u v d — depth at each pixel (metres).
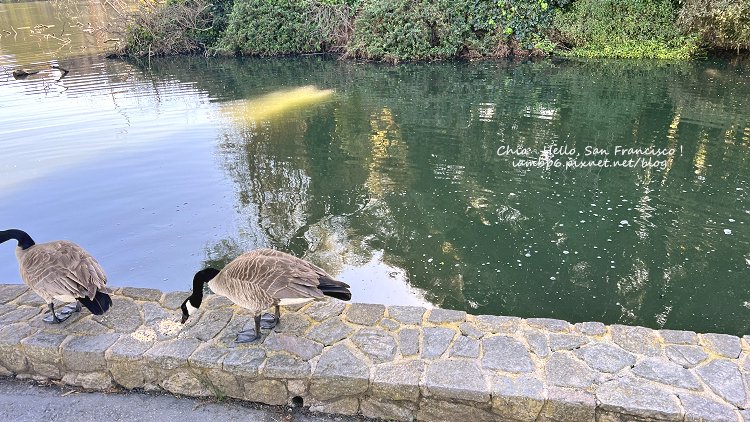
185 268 5.45
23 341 3.50
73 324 3.69
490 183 7.45
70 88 13.13
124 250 5.77
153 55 18.16
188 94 12.62
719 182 7.16
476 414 3.10
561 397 2.96
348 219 6.54
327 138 9.47
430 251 5.80
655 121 9.66
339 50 17.69
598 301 4.91
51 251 3.55
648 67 14.13
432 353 3.35
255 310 3.34
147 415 3.28
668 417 2.87
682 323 4.59
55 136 9.35
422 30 16.03
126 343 3.49
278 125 10.18
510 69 14.76
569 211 6.59
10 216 6.48
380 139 9.37
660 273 5.30
